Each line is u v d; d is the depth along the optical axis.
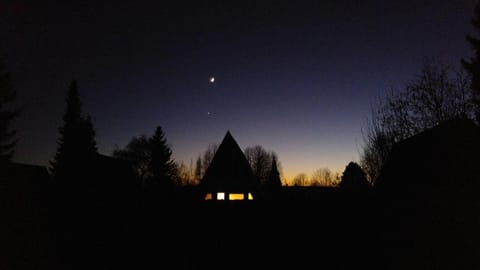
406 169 18.80
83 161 35.88
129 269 14.57
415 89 25.05
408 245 14.16
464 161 15.34
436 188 14.48
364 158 28.78
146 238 17.41
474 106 22.89
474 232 12.30
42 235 14.88
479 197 13.08
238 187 32.81
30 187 15.74
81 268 14.03
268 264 15.38
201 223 18.42
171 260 15.79
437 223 13.40
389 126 26.39
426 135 19.52
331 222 17.64
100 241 16.44
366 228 16.77
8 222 14.06
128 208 18.50
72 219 16.44
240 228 18.08
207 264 15.49
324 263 15.09
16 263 13.21
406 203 15.49
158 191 22.03
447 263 12.41
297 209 18.50
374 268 14.12
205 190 32.66
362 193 20.16
